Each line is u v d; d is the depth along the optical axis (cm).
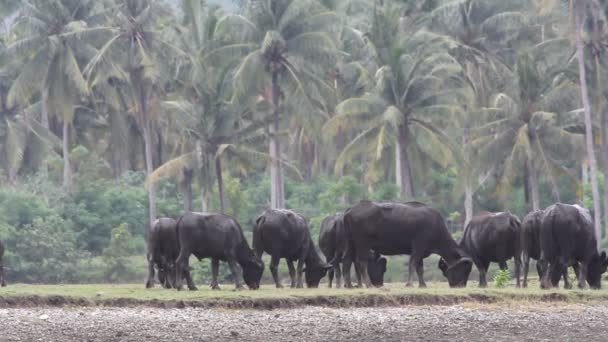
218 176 15562
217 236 8425
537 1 16588
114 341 6097
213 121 15512
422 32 16688
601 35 15800
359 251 8656
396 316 7144
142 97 17225
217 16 18500
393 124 15100
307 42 16212
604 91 16450
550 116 15388
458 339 6291
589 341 6262
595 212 15225
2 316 6912
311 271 9181
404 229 8625
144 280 16000
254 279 8712
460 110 15775
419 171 17050
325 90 16738
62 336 6212
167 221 8819
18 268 15700
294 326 6688
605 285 9638
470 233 9162
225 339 6216
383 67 15688
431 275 15388
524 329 6656
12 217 16750
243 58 16300
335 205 16675
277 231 8850
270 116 16362
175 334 6344
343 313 7300
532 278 11288
